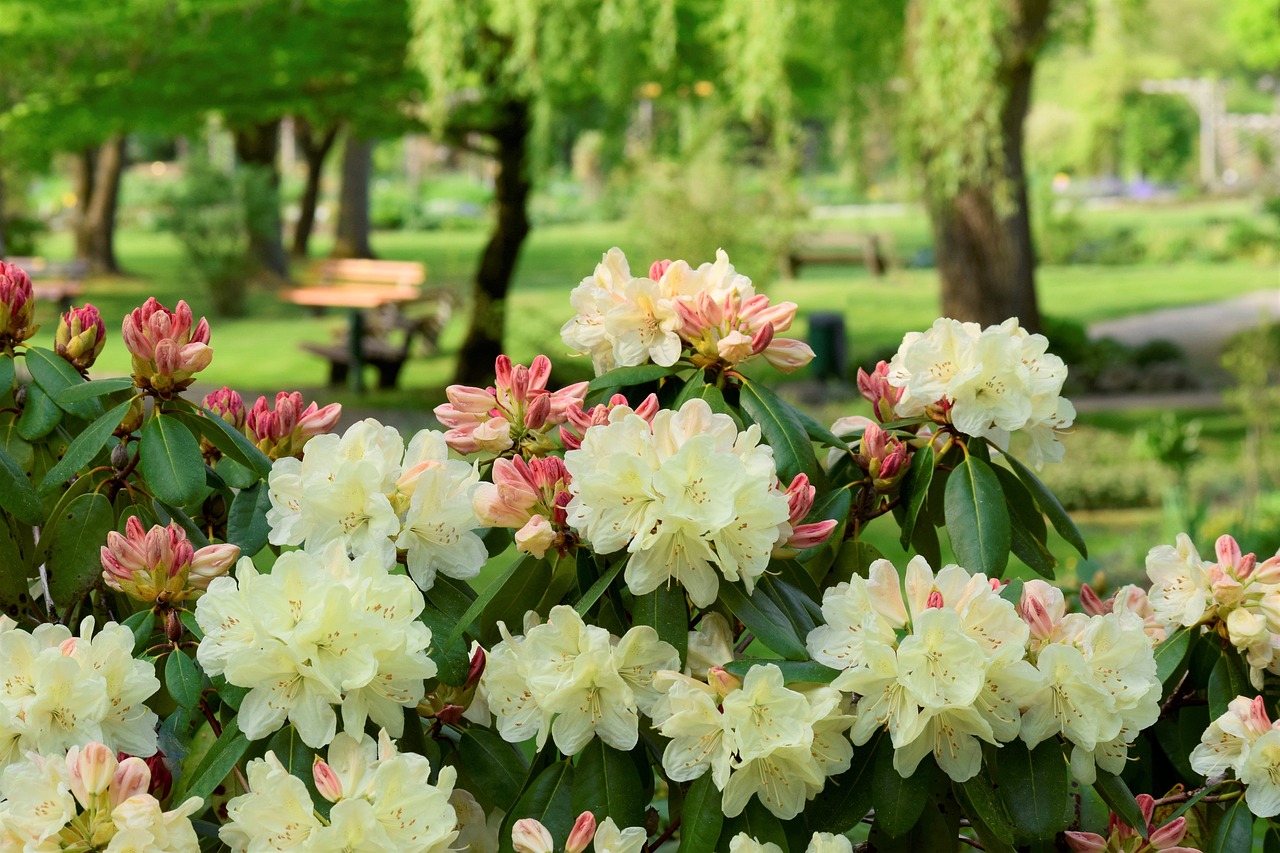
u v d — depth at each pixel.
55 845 1.40
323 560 1.50
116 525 1.89
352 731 1.43
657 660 1.50
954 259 12.90
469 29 10.71
